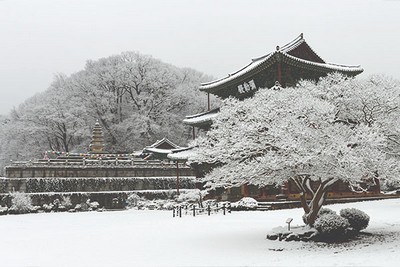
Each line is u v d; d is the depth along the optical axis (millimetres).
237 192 48750
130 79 99188
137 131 92562
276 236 20906
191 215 38469
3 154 94500
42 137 89938
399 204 37094
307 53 54938
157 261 16328
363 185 44312
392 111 23000
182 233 25203
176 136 101562
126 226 31469
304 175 19469
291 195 42812
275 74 50156
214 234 24078
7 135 94312
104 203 62312
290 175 18953
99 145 79938
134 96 104000
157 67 106375
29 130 85875
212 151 21344
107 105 95312
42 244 22500
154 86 99875
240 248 18922
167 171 70312
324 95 22266
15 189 58281
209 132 21875
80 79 100375
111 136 96938
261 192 45469
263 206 39438
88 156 67875
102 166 65250
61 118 86375
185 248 19406
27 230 30734
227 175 20531
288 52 51688
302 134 17641
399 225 24219
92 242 22672
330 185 20453
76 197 60594
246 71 51375
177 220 34469
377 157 17641
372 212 31438
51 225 34812
